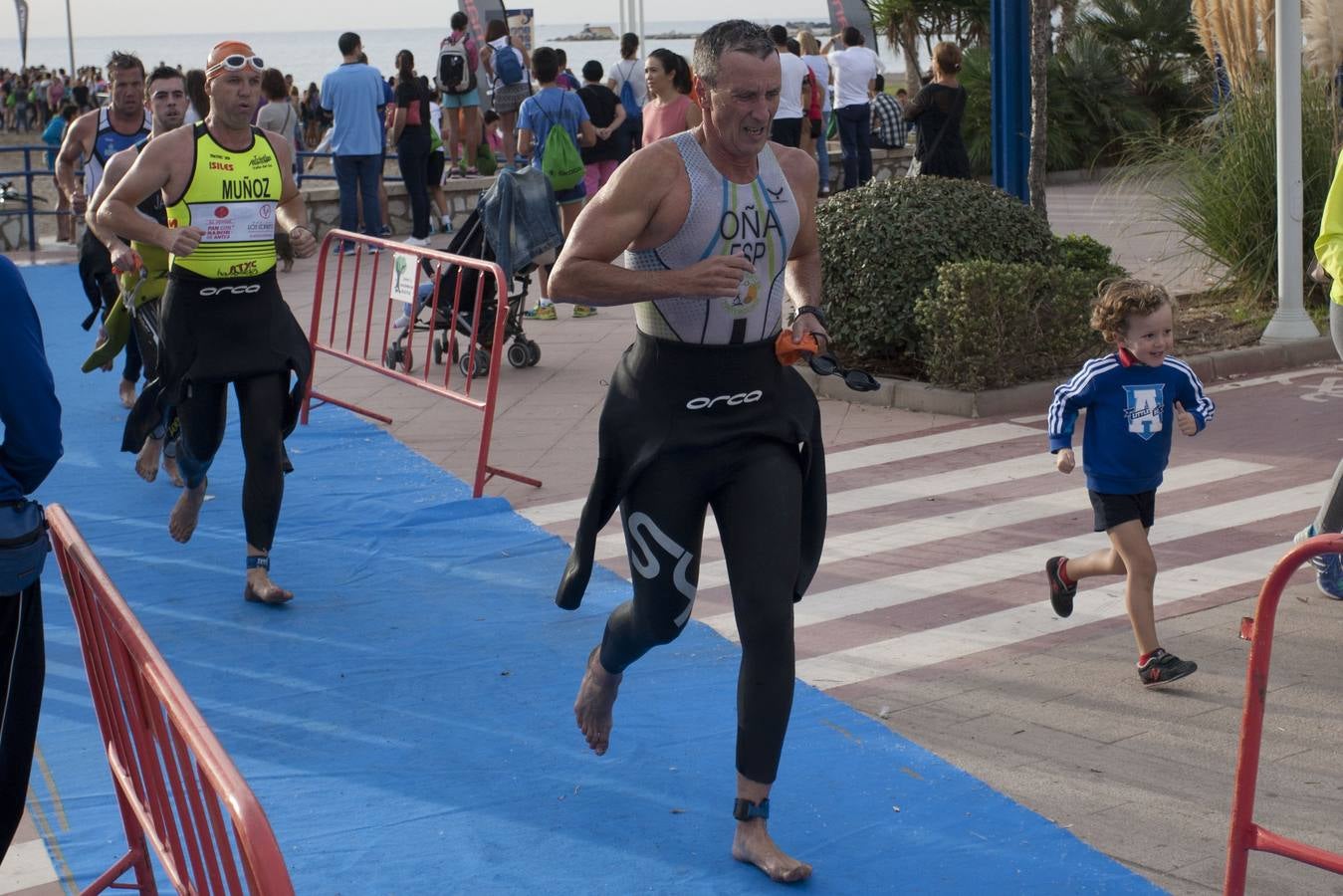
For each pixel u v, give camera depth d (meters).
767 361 3.75
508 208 9.84
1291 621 5.46
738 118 3.51
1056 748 4.50
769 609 3.66
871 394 9.19
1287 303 10.12
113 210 5.48
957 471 7.66
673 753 4.54
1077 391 4.90
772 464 3.73
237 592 6.11
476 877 3.83
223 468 8.23
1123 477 4.88
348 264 16.03
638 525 3.75
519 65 18.19
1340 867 3.07
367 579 6.25
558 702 4.95
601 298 3.52
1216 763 4.37
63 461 8.34
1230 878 3.26
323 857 3.94
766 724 3.73
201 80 7.41
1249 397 9.03
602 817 4.14
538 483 7.59
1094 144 21.64
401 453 8.34
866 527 6.80
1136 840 3.94
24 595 3.37
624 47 18.09
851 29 19.02
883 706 4.84
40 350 3.26
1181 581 5.93
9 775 3.39
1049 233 9.98
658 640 3.88
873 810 4.13
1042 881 3.74
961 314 8.88
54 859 4.00
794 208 3.73
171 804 3.10
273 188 5.75
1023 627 5.50
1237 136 11.38
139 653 2.68
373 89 16.42
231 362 5.73
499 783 4.37
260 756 4.58
